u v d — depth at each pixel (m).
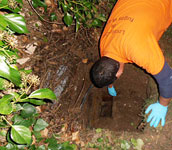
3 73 0.97
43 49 2.45
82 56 2.70
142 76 2.73
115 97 2.90
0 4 1.16
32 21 2.44
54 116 2.27
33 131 1.88
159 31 1.83
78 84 2.63
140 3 1.64
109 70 1.58
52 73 2.44
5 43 1.13
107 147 2.10
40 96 1.14
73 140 2.16
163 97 1.99
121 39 1.53
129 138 2.21
